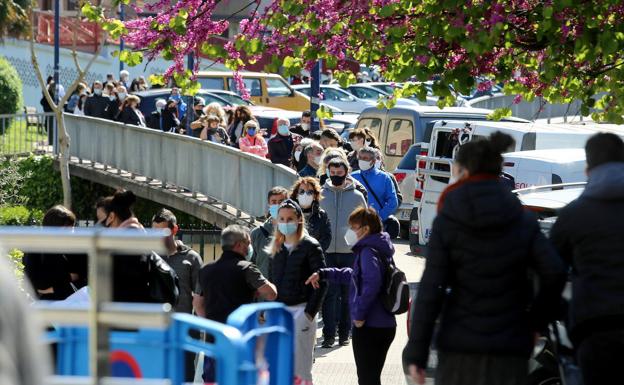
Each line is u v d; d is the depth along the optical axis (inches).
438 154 1536.7
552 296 453.4
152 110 2485.2
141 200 1964.8
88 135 2164.1
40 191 2239.2
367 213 719.1
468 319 452.1
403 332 1060.5
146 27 950.4
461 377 454.0
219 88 2901.1
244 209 1435.8
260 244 876.6
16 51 3841.0
